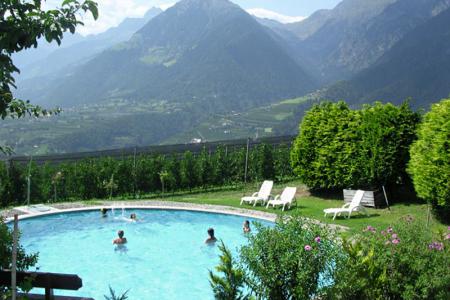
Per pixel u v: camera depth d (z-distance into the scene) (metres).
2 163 19.02
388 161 16.48
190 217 17.58
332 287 5.90
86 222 17.41
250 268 6.16
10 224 15.48
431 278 5.99
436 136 13.27
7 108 3.52
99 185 21.48
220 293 5.86
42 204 18.48
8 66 3.18
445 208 13.59
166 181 23.02
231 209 17.48
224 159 24.92
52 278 5.34
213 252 13.95
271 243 6.15
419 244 6.52
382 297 6.18
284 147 26.75
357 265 6.11
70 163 21.64
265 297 6.00
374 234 6.91
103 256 13.59
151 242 14.98
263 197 18.08
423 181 13.49
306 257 5.95
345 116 18.64
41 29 3.16
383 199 17.25
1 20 3.12
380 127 16.55
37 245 14.65
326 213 15.56
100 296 10.46
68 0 3.21
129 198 21.70
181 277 11.80
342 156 17.84
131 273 12.13
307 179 19.61
